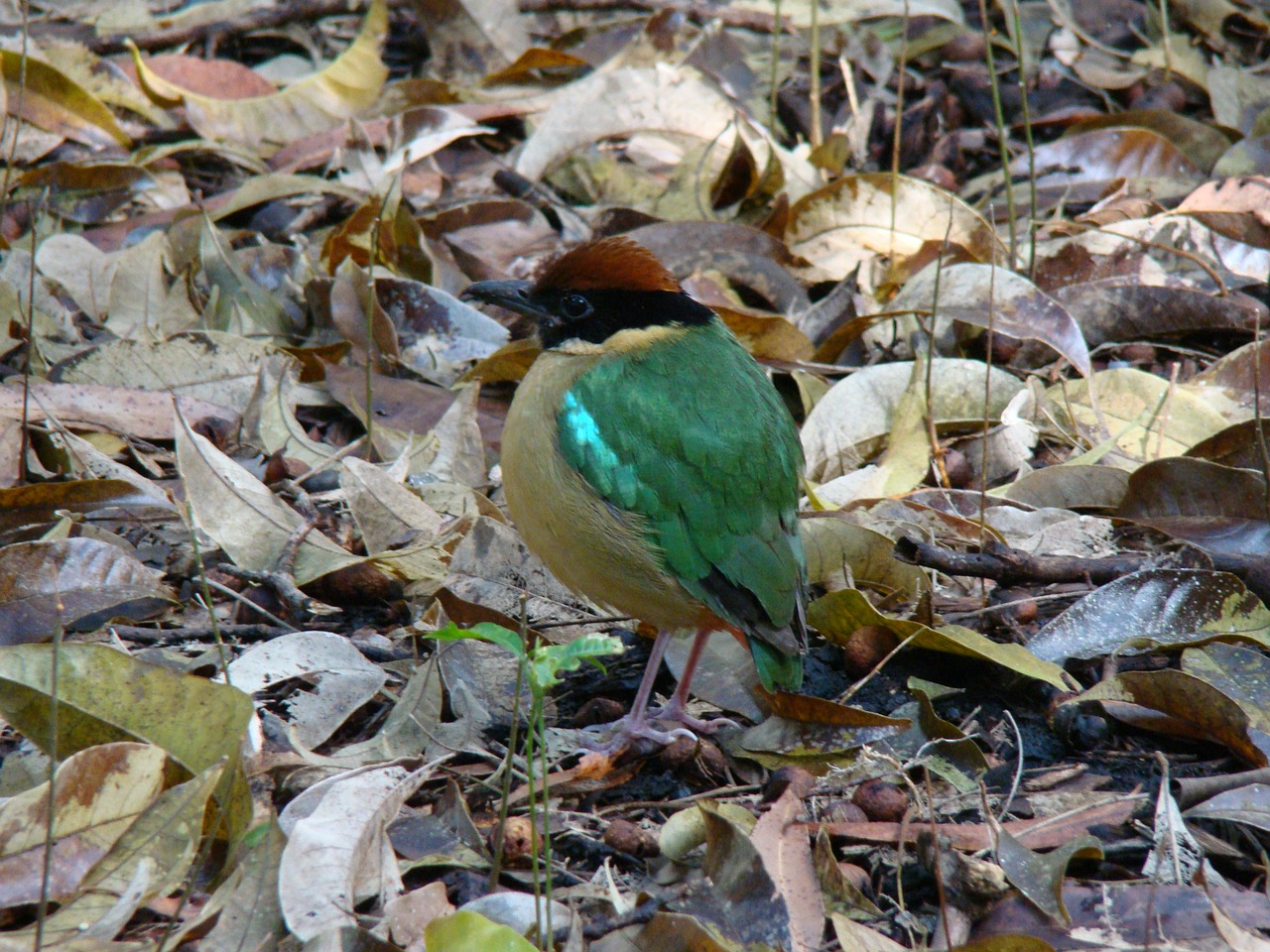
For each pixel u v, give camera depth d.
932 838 7.47
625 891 7.54
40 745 7.46
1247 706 8.63
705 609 9.05
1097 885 7.44
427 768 7.75
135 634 9.25
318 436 12.12
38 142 15.22
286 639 8.88
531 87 16.92
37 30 16.75
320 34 17.86
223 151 15.45
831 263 14.10
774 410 9.33
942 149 16.61
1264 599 9.79
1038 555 10.34
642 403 8.91
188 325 13.09
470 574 9.76
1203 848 7.80
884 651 9.45
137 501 9.85
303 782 7.98
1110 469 11.05
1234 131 16.31
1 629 8.79
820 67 17.95
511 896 6.99
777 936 6.91
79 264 13.30
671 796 8.67
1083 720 8.91
